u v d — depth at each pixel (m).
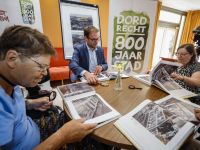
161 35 4.88
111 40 1.76
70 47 1.91
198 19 4.60
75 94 0.71
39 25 1.90
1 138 0.35
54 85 2.72
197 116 0.51
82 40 1.98
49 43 0.43
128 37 1.79
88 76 1.03
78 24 1.90
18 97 0.56
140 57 1.97
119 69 0.84
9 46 0.36
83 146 0.64
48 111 0.97
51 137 0.40
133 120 0.50
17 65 0.38
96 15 2.02
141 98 0.73
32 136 0.54
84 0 3.14
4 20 1.56
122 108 0.62
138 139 0.41
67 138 0.42
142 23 1.78
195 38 2.25
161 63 0.83
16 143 0.47
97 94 0.76
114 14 1.63
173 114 0.52
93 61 1.67
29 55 0.38
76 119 0.48
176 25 4.99
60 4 1.74
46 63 0.43
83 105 0.62
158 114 0.53
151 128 0.45
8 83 0.44
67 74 2.59
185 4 3.97
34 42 0.37
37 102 0.74
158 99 0.72
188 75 1.22
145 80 1.05
